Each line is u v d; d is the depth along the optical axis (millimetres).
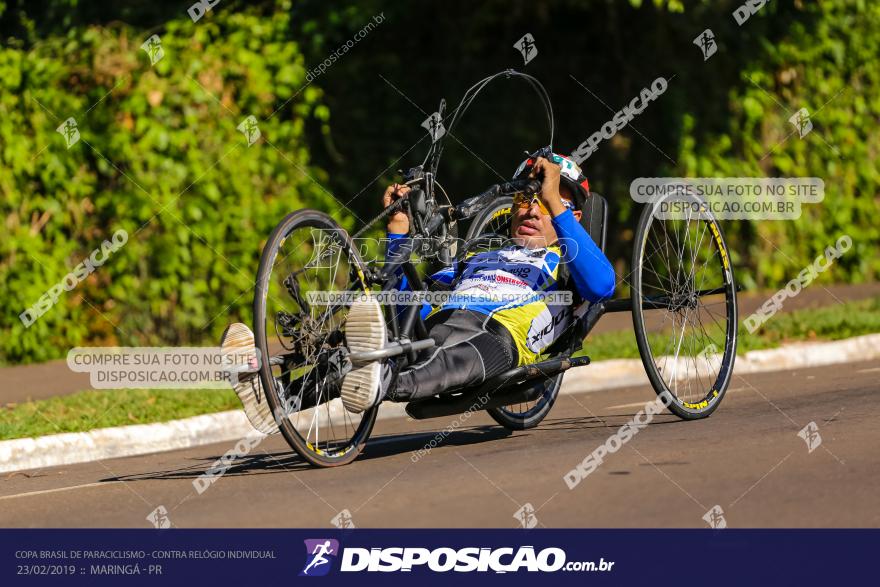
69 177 28453
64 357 28828
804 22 36156
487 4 34531
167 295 29391
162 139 28625
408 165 33500
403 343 14914
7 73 27812
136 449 20359
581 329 17422
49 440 19422
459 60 34781
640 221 17469
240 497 13898
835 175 37125
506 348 16078
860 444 15000
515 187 16469
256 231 29875
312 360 14648
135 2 32875
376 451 17031
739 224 35406
